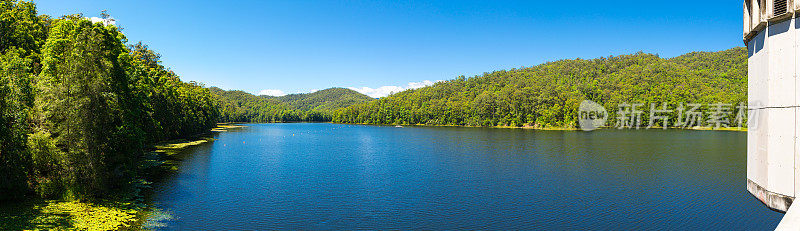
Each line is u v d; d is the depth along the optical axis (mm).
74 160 27844
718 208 31766
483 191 37531
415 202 33312
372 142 94812
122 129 33312
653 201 33938
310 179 42875
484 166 53062
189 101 96875
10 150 25516
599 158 61094
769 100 16375
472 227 27016
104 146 30172
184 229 24969
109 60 33375
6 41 38438
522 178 44250
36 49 40969
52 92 27906
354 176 45031
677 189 38406
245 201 32500
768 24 16281
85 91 28672
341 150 74375
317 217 28703
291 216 28781
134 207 28938
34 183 28500
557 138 104375
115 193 31703
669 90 174875
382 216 29234
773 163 16297
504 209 31422
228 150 70562
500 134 127062
